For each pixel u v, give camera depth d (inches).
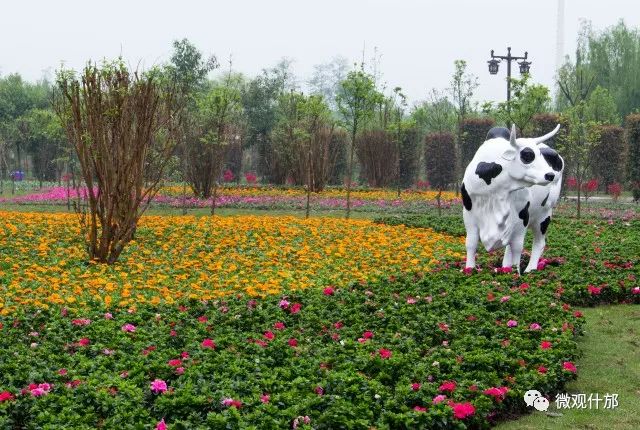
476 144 1430.9
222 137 1041.5
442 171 1471.5
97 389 271.6
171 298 413.4
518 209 453.7
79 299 411.8
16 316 367.2
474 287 426.3
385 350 309.4
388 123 1375.5
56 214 767.7
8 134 1663.4
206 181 1048.2
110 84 524.7
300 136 1217.4
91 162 543.2
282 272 496.1
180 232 645.3
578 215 826.8
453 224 716.0
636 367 337.7
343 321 372.2
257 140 1615.4
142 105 534.0
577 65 1822.1
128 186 531.5
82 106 534.6
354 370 293.9
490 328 347.6
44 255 545.3
